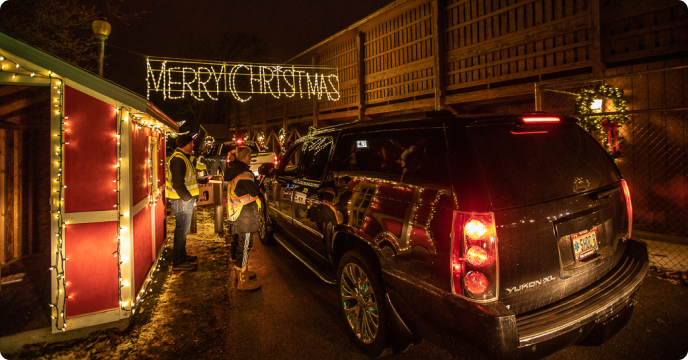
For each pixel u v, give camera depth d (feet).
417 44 32.42
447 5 29.09
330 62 45.55
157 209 16.16
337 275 10.72
